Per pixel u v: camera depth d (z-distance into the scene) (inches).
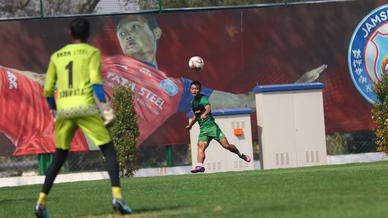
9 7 2999.5
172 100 3016.7
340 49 3164.4
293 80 3117.6
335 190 1314.0
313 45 3142.2
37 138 2923.2
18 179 2886.3
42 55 2942.9
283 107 2773.1
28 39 2940.5
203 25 3058.6
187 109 3026.6
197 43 3048.7
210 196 1349.7
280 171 2249.0
